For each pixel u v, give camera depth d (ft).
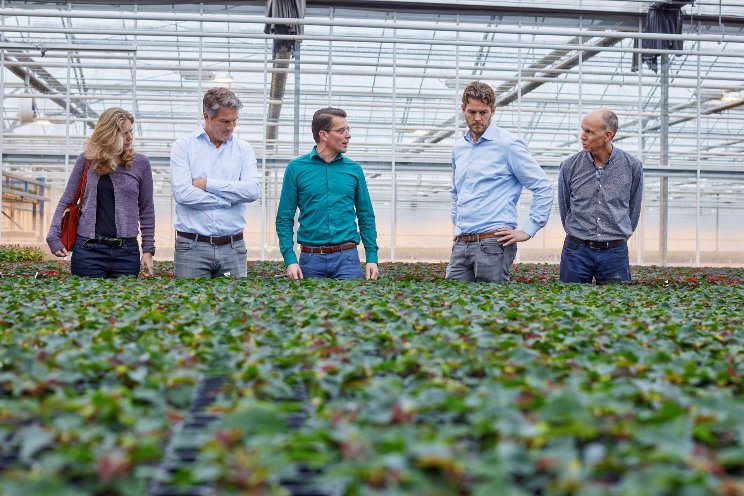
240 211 24.76
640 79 79.82
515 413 6.26
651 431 5.84
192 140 24.38
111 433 6.41
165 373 8.32
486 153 25.21
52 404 6.76
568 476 5.15
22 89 99.55
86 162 23.77
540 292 18.79
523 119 101.86
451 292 18.30
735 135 108.17
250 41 84.79
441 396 7.02
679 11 81.00
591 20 84.38
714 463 5.42
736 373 8.90
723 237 134.51
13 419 6.88
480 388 7.59
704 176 81.76
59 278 21.03
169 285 18.29
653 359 9.35
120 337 11.00
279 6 72.28
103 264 24.23
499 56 87.15
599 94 94.38
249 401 7.23
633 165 26.17
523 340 11.24
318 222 25.27
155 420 6.50
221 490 5.32
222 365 8.85
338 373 8.48
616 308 14.94
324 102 86.89
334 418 6.57
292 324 12.66
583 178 26.25
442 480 5.39
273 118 92.68
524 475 5.54
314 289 18.19
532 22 84.58
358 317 13.25
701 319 14.55
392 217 72.02
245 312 13.58
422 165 76.74
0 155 71.97
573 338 10.89
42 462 5.50
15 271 37.32
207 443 5.95
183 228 24.47
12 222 113.39
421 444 5.60
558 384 8.22
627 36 66.18
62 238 23.93
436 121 102.17
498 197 25.43
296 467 6.25
